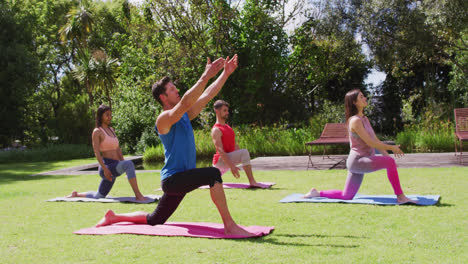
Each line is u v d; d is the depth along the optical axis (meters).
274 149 13.04
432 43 16.42
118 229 3.26
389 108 25.67
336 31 19.39
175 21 20.59
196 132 14.91
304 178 6.38
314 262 2.26
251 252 2.52
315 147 12.41
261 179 6.53
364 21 17.53
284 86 21.88
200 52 20.20
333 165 8.12
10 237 3.13
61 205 4.72
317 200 4.27
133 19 21.86
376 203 3.97
